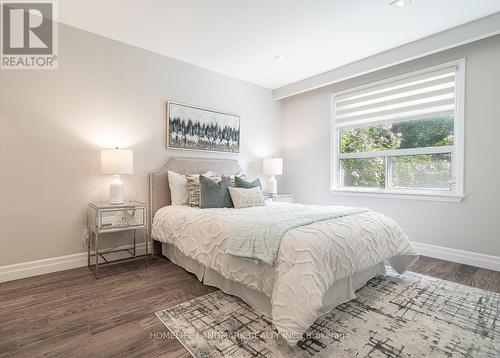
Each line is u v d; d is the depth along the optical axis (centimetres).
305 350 145
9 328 165
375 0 228
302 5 235
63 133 267
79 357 139
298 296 148
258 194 311
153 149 328
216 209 275
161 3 233
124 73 304
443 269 272
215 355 140
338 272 175
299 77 414
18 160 244
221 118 395
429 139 321
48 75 258
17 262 244
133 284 232
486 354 143
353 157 394
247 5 235
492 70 272
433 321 175
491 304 198
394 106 348
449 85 303
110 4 234
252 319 175
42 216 256
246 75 404
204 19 257
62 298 205
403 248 236
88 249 276
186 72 357
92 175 284
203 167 367
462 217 291
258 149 450
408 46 303
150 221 321
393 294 215
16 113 243
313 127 440
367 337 157
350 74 359
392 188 354
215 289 222
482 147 278
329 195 418
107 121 293
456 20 257
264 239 176
